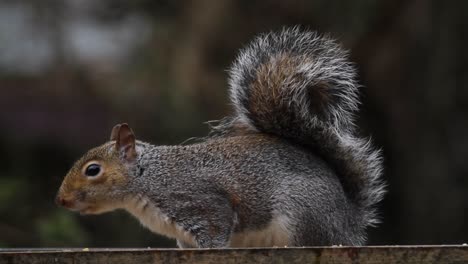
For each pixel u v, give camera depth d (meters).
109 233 14.40
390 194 16.47
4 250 6.29
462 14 16.14
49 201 14.45
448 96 16.17
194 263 5.55
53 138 17.09
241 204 7.02
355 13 16.08
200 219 7.03
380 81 16.36
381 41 16.30
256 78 7.55
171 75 16.25
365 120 16.53
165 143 15.67
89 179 7.12
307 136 7.38
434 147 16.25
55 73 18.00
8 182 14.77
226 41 16.39
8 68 18.30
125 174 7.13
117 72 17.34
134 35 17.72
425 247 5.57
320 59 7.57
